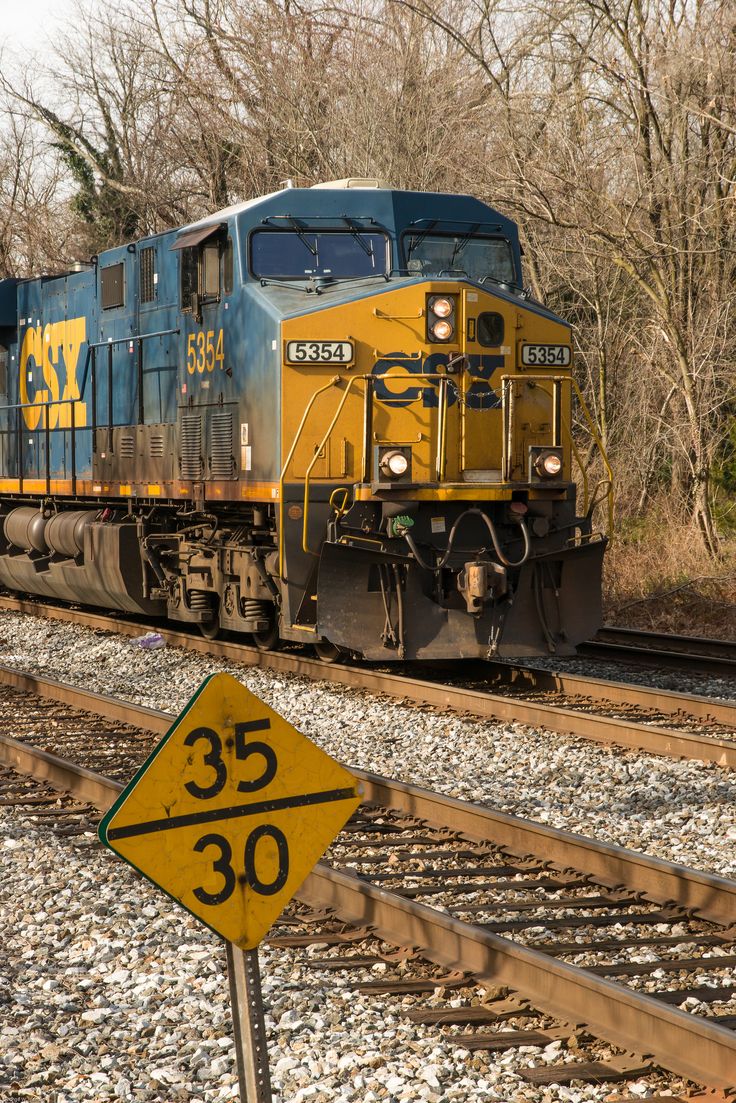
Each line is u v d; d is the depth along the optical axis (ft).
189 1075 37.22
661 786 70.69
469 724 87.10
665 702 92.27
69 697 96.78
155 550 125.29
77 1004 42.78
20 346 161.07
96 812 68.13
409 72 225.56
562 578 102.27
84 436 141.08
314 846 31.40
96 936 49.03
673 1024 38.01
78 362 141.90
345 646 96.63
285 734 31.17
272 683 102.01
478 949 45.24
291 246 105.09
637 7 177.47
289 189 106.01
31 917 51.57
